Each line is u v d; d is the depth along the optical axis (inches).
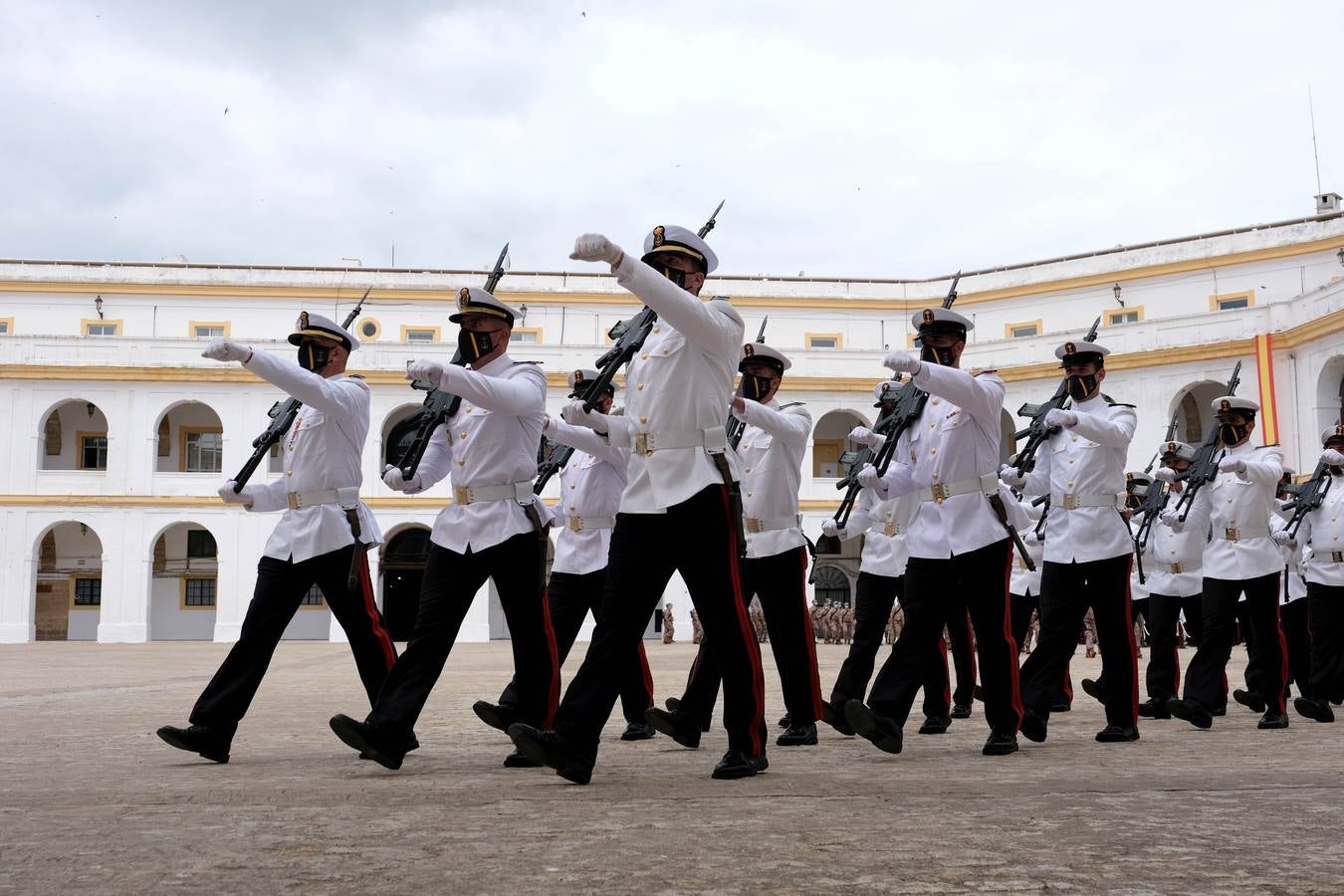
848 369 1567.4
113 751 310.2
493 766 271.7
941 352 312.2
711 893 135.8
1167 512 446.0
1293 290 1558.8
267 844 167.0
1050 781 237.3
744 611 244.1
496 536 277.7
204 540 1631.4
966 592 302.7
